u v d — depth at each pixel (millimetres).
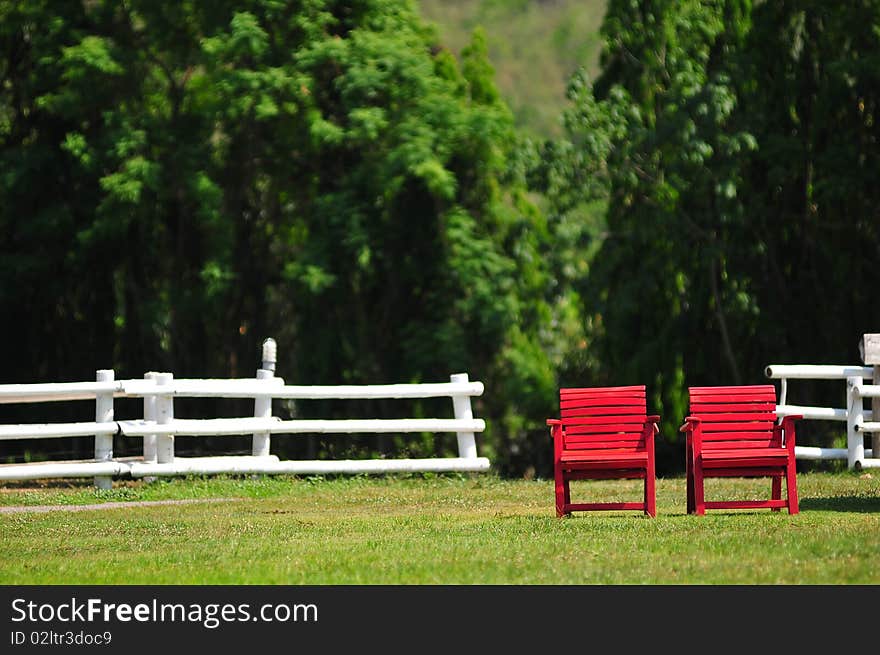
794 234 79562
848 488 44281
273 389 50750
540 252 79688
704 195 77438
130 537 35812
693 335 78375
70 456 82938
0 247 84938
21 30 85875
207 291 83000
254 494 47000
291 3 82938
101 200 83562
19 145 86750
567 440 37281
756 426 36875
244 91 81062
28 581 28906
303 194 87812
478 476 52531
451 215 82125
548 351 89938
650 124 78000
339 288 82812
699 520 35031
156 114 87375
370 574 28141
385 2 85500
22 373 85625
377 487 49344
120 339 87375
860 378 52000
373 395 51406
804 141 78500
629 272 78562
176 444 84438
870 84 75875
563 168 75812
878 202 77625
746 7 78250
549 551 30094
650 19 77375
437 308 83438
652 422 36781
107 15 86438
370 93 81062
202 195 82312
